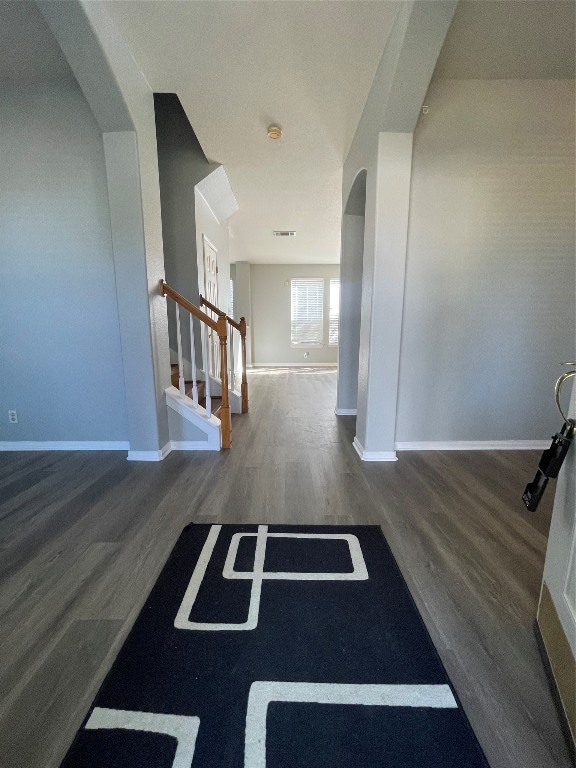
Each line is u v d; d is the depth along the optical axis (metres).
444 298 2.57
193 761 0.78
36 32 1.89
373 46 1.95
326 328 8.85
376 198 2.24
